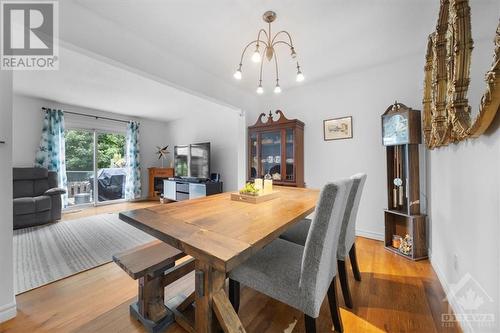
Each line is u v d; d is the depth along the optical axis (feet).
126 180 17.60
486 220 3.45
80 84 10.49
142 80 9.96
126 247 8.21
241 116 11.43
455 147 4.75
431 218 6.91
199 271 3.24
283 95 11.41
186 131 18.15
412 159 7.33
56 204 11.67
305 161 10.62
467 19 3.40
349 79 9.31
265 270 3.49
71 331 4.18
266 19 5.81
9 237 4.50
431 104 6.00
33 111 12.89
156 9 5.48
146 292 4.30
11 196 4.54
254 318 4.53
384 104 8.48
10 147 4.52
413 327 4.23
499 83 2.59
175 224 3.54
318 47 7.23
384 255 7.39
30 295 5.28
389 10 5.49
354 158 9.26
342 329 4.07
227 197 6.04
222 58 7.96
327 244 3.25
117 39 6.08
